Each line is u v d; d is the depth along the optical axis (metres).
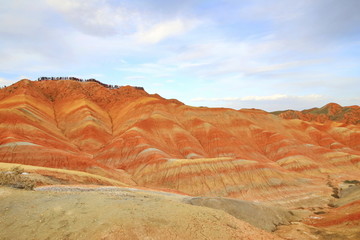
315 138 161.62
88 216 17.36
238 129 146.88
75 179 46.16
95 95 194.38
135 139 112.25
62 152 83.12
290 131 162.12
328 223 41.41
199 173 84.06
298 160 114.50
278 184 82.31
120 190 35.06
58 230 15.93
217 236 18.55
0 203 18.34
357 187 74.88
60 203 19.16
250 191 78.94
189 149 118.12
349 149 147.50
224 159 90.25
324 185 88.25
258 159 119.81
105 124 155.88
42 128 123.00
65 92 187.25
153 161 92.19
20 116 117.31
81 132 136.75
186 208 21.48
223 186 80.19
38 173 42.91
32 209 18.05
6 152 76.19
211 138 129.25
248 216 35.41
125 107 175.38
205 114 154.75
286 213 44.72
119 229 16.25
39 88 188.50
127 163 99.81
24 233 15.70
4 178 23.31
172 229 17.67
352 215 40.72
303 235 33.31
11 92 170.12
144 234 16.47
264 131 143.62
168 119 139.12
